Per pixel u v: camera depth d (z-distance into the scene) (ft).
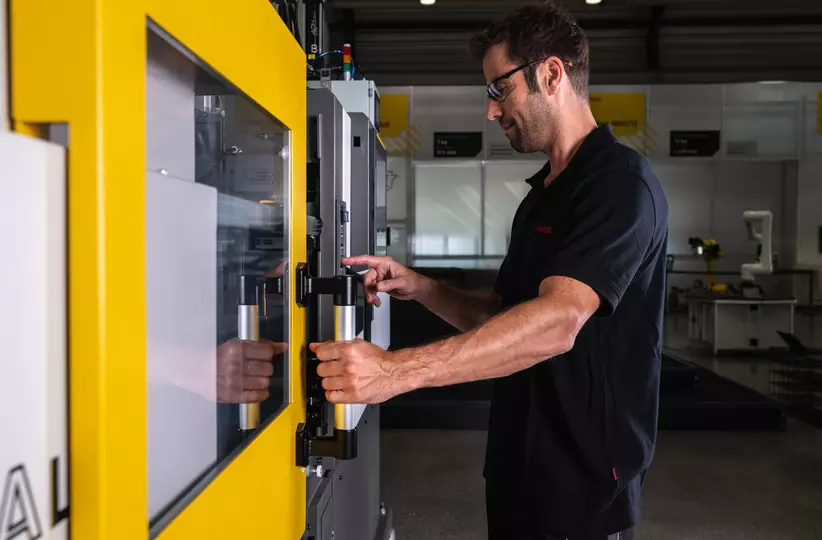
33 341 1.42
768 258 24.22
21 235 1.37
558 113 4.45
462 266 29.12
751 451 13.93
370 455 7.75
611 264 3.71
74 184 1.51
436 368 3.23
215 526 2.30
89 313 1.52
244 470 2.59
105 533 1.56
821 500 11.24
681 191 28.91
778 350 17.94
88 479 1.55
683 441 14.64
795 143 27.35
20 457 1.39
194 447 2.34
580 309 3.54
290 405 3.22
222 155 3.16
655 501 11.19
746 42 25.96
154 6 1.77
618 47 26.27
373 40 26.16
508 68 4.37
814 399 17.38
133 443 1.70
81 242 1.51
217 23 2.23
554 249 4.34
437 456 13.67
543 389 4.44
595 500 4.32
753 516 10.57
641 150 27.07
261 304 3.15
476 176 28.66
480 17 25.73
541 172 4.88
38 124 1.52
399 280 5.03
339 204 5.02
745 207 28.89
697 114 27.02
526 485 4.49
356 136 6.91
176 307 2.16
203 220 2.39
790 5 24.90
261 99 2.75
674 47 26.17
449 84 26.43
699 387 17.49
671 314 29.17
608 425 4.30
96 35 1.48
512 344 3.34
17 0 1.49
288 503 3.24
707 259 24.58
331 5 24.75
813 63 26.03
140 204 1.73
